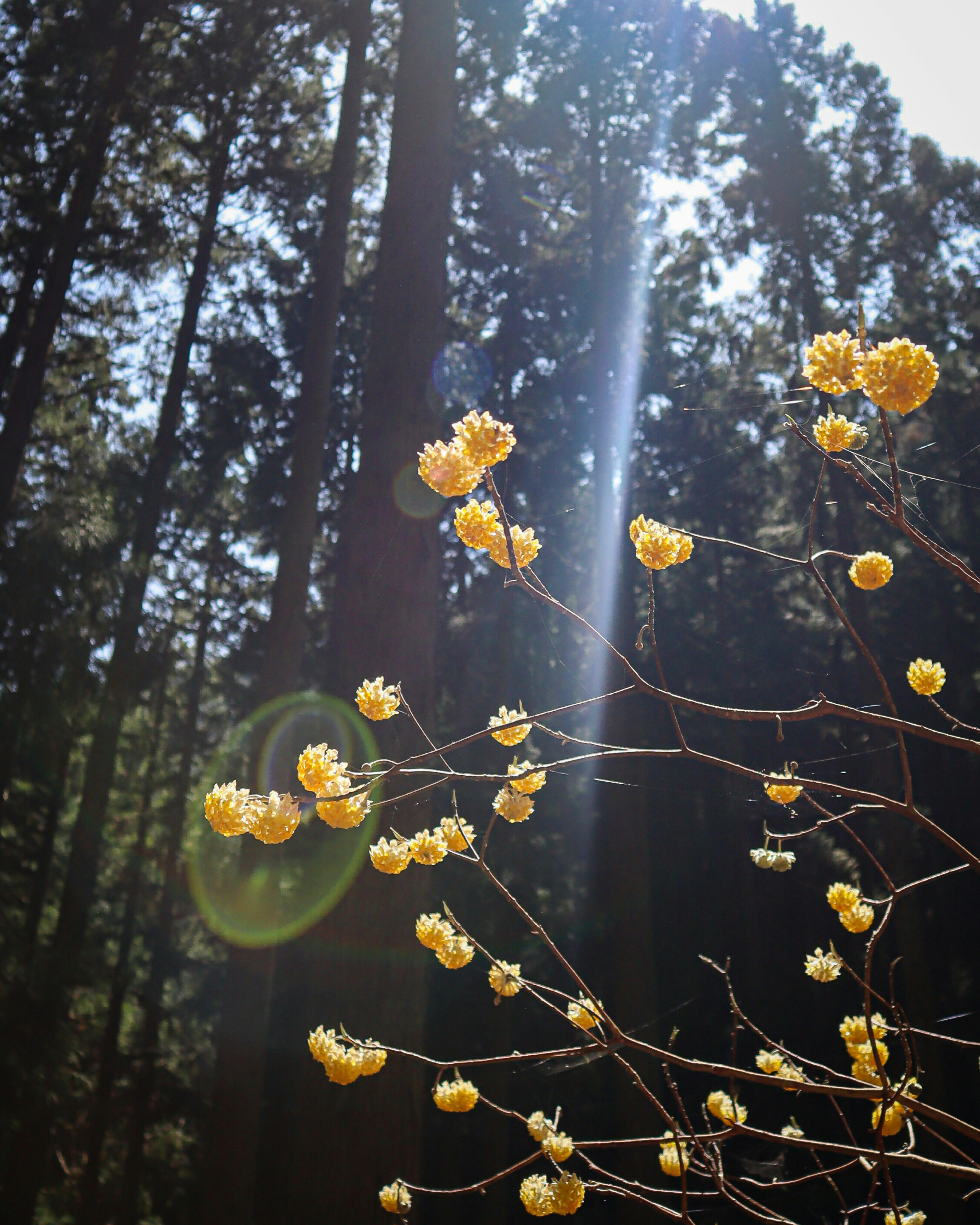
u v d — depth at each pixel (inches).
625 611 516.4
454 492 53.3
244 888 339.3
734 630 555.5
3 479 388.8
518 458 593.0
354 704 182.7
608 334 583.8
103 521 377.1
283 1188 498.0
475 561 599.2
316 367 377.7
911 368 49.6
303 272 598.2
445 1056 478.0
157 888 665.0
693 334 594.2
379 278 213.2
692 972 525.7
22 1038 326.6
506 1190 475.8
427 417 200.7
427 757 54.0
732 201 571.5
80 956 424.8
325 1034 74.6
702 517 572.7
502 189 603.8
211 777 653.3
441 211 215.3
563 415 606.2
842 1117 70.3
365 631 187.2
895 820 425.4
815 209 556.1
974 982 444.5
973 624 471.5
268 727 341.7
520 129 589.0
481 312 627.5
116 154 498.6
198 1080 655.1
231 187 549.0
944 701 473.1
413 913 173.0
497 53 541.0
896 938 429.7
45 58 432.1
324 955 170.2
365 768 54.7
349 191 392.8
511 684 581.6
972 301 528.4
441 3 225.8
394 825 173.3
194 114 504.7
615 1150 385.4
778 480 565.9
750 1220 83.4
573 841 560.7
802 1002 492.7
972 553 444.1
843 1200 66.4
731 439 540.4
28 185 435.8
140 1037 672.4
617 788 472.7
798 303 559.5
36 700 335.3
